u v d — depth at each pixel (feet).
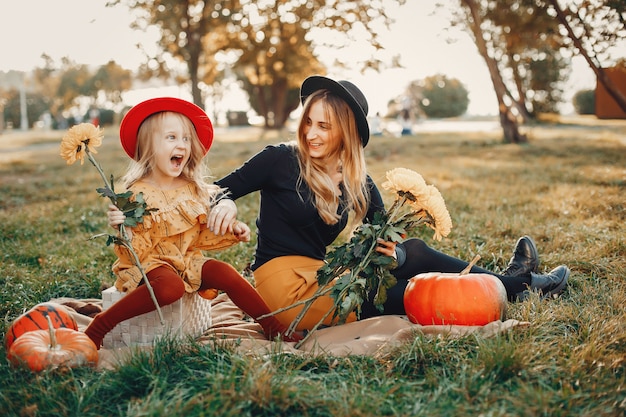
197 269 11.07
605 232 18.58
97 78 198.39
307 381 8.73
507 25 40.91
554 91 107.86
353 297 10.46
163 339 9.89
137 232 10.74
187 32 70.54
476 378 8.78
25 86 216.95
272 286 11.75
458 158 48.65
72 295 14.99
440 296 10.94
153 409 7.90
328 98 11.71
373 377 9.16
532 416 7.88
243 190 11.93
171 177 11.37
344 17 49.03
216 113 165.07
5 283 15.21
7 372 9.41
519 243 13.58
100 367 9.80
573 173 35.04
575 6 33.47
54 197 32.65
